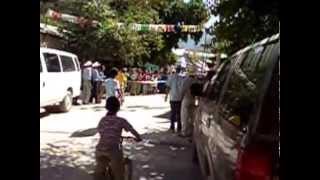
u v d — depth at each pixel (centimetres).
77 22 2909
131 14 3206
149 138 1315
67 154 1086
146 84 3512
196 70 2919
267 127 356
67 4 2803
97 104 2362
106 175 668
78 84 2152
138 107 2302
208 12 1217
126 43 3098
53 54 1852
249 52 531
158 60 4484
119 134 672
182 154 1102
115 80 1619
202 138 739
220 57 1317
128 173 695
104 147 665
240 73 529
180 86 1398
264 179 336
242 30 959
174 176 898
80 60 3041
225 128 477
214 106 625
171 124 1427
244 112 420
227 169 434
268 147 342
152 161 1024
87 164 984
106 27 2997
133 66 3675
